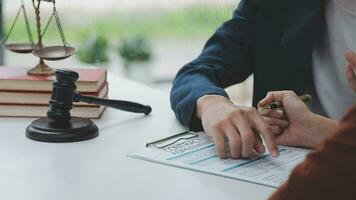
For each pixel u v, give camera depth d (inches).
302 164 21.8
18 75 46.4
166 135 41.9
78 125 40.9
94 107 45.9
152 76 138.6
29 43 51.4
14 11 94.7
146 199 29.4
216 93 44.0
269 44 54.7
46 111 45.8
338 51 50.5
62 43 49.8
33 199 29.3
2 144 38.9
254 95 56.6
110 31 131.3
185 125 44.3
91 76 46.9
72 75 41.3
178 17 133.8
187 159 35.8
